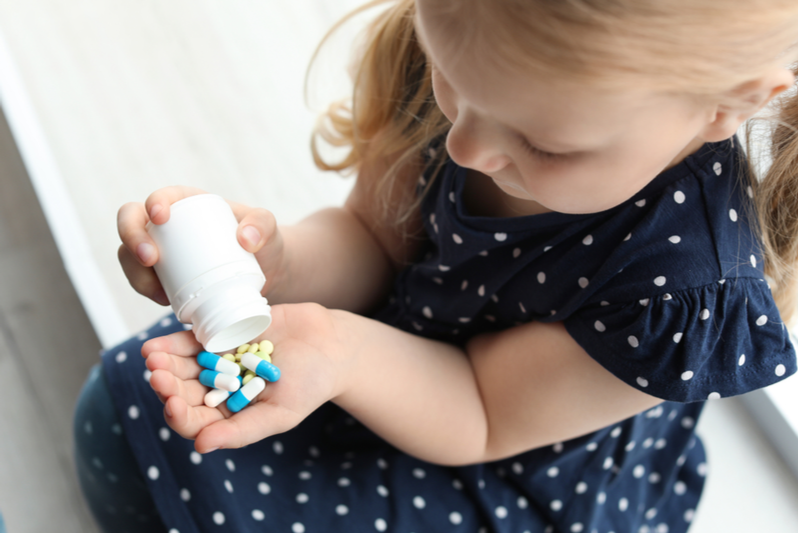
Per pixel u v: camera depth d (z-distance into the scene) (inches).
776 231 20.2
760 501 28.8
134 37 41.4
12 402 33.1
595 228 19.9
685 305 18.9
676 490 25.9
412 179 24.1
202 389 18.9
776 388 29.7
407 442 22.3
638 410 21.0
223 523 21.3
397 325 25.3
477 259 22.0
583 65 15.0
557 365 21.0
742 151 19.6
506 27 15.1
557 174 16.8
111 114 39.6
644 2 14.8
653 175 17.3
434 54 16.3
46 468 31.7
